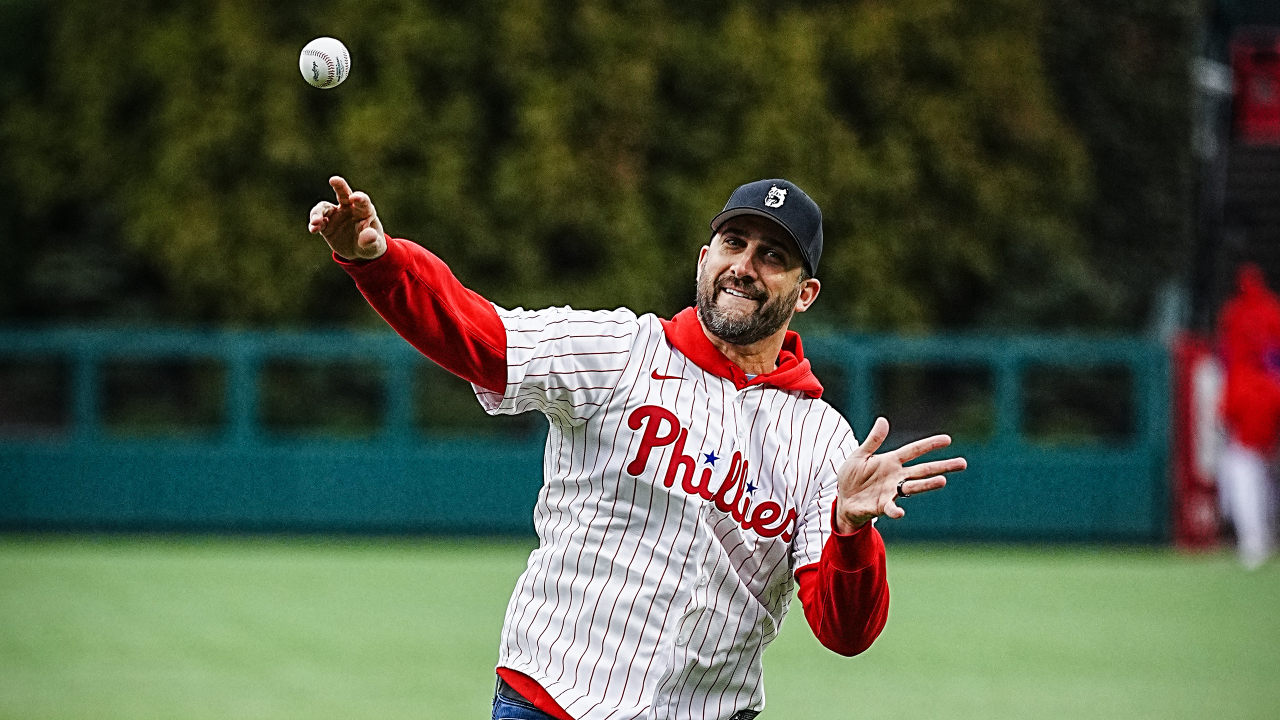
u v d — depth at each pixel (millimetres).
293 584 45375
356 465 57844
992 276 65375
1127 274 70750
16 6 71875
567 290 61219
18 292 70500
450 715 28703
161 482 58031
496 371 13734
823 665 34344
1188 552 55531
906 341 56938
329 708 29094
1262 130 70125
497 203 60969
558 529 14305
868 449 13938
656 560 14031
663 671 14086
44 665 33125
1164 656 35438
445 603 42094
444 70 61312
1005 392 57438
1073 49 70625
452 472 57812
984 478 57656
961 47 64438
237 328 62625
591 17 60594
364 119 60219
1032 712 29328
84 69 64875
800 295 15266
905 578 48125
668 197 62219
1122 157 70562
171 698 29859
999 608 42125
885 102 63438
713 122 62406
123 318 69938
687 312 14727
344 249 13266
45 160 66875
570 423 14172
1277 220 75812
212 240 61438
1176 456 56812
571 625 14047
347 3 61000
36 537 57000
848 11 64188
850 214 62625
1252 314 51312
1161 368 57031
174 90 62094
